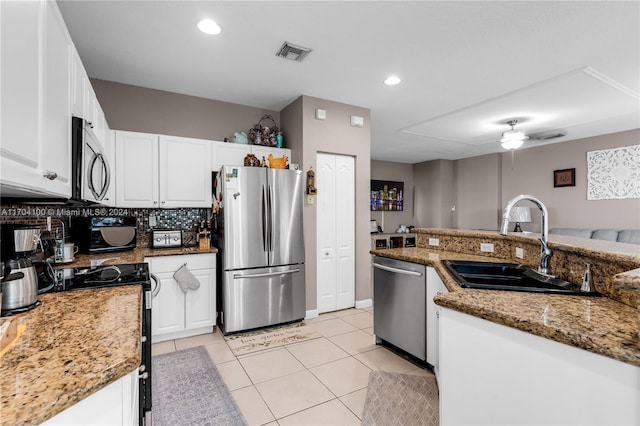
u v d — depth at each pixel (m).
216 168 3.39
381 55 2.65
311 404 1.94
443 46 2.51
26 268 1.19
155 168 3.12
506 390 1.03
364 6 2.03
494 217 6.82
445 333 1.25
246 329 3.07
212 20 2.18
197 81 3.17
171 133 3.43
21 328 0.98
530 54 2.62
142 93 3.31
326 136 3.66
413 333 2.40
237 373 2.31
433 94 3.50
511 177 6.52
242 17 2.14
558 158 5.67
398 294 2.54
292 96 3.57
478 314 1.10
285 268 3.27
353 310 3.82
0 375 0.68
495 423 1.06
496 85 3.25
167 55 2.65
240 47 2.53
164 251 2.94
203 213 3.62
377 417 1.81
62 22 1.35
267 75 3.03
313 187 3.53
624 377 0.78
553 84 3.19
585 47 2.50
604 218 5.05
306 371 2.34
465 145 6.12
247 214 3.08
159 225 3.42
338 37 2.39
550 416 0.92
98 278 1.75
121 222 2.93
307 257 3.54
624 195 4.84
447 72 2.96
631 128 4.73
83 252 2.76
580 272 1.42
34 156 1.03
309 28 2.28
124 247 2.96
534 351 0.96
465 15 2.12
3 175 0.81
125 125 3.22
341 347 2.77
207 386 2.12
